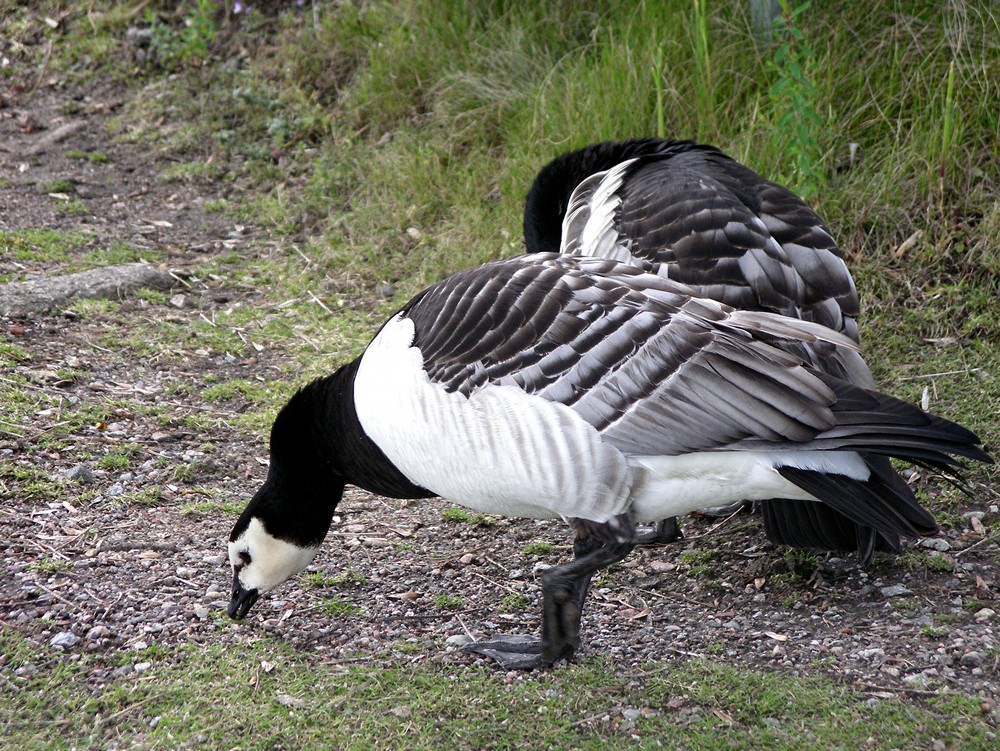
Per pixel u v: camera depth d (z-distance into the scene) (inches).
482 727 184.4
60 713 186.4
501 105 418.9
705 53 362.9
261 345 340.8
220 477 273.9
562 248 277.3
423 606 227.6
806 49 325.4
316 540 224.7
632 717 186.9
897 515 184.7
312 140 463.5
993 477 259.0
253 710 187.3
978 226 331.3
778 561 239.9
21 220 410.9
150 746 177.9
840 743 177.2
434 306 203.6
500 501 198.8
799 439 179.5
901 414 179.0
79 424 285.1
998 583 224.7
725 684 194.4
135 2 550.6
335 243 399.5
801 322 194.2
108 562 233.6
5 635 206.1
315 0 516.1
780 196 242.1
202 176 451.2
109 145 476.7
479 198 397.4
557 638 200.4
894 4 382.9
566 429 184.9
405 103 450.0
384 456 211.2
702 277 219.0
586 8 444.1
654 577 240.4
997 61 355.3
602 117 377.4
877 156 356.2
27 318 338.6
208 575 232.7
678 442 184.5
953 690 190.5
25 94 514.9
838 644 207.8
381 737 181.6
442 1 461.1
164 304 362.0
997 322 307.1
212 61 514.0
